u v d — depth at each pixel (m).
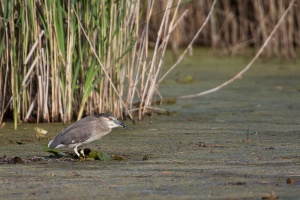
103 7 12.92
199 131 12.54
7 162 9.83
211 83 19.72
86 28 13.02
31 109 13.40
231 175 9.01
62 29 12.74
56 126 12.84
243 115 14.45
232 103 16.22
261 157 10.21
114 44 13.22
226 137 11.95
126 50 12.80
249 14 27.12
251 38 27.62
